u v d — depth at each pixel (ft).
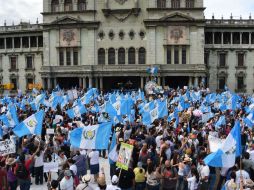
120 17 385.09
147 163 83.25
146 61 384.47
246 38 401.08
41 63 417.90
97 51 388.78
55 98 193.77
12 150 84.02
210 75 401.90
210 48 399.65
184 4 381.19
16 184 83.66
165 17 376.48
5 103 200.95
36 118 97.55
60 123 135.64
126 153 71.05
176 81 399.24
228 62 402.31
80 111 155.74
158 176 79.05
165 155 89.10
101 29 387.96
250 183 71.00
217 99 215.31
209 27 396.16
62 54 393.29
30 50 419.33
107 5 385.09
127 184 75.05
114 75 380.17
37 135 104.27
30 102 205.16
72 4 391.65
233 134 69.82
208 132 112.68
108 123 83.30
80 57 389.80
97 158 96.58
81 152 95.96
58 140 104.37
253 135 110.93
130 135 110.01
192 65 374.84
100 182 65.00
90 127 82.58
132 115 146.82
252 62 402.72
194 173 79.82
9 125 126.82
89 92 208.74
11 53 427.33
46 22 392.68
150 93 270.46
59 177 74.79
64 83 405.18
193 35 379.96
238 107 190.49
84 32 388.57
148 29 382.22
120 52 388.16
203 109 165.68
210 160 69.82
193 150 91.66
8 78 431.02
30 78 423.23
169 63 382.22
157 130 115.55
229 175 78.28
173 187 79.66
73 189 72.95
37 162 97.76
